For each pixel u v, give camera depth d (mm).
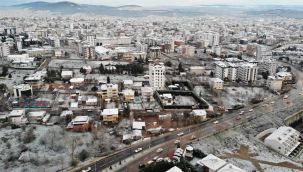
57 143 186125
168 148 184625
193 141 195750
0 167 158625
